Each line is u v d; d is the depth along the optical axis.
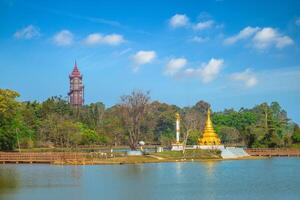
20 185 79.94
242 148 175.75
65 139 186.00
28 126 183.62
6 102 146.62
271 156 171.50
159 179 90.56
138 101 162.62
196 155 153.75
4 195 68.94
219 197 69.00
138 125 163.12
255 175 99.69
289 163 137.12
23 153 135.38
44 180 87.12
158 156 147.00
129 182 85.06
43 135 186.50
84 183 83.19
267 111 191.62
